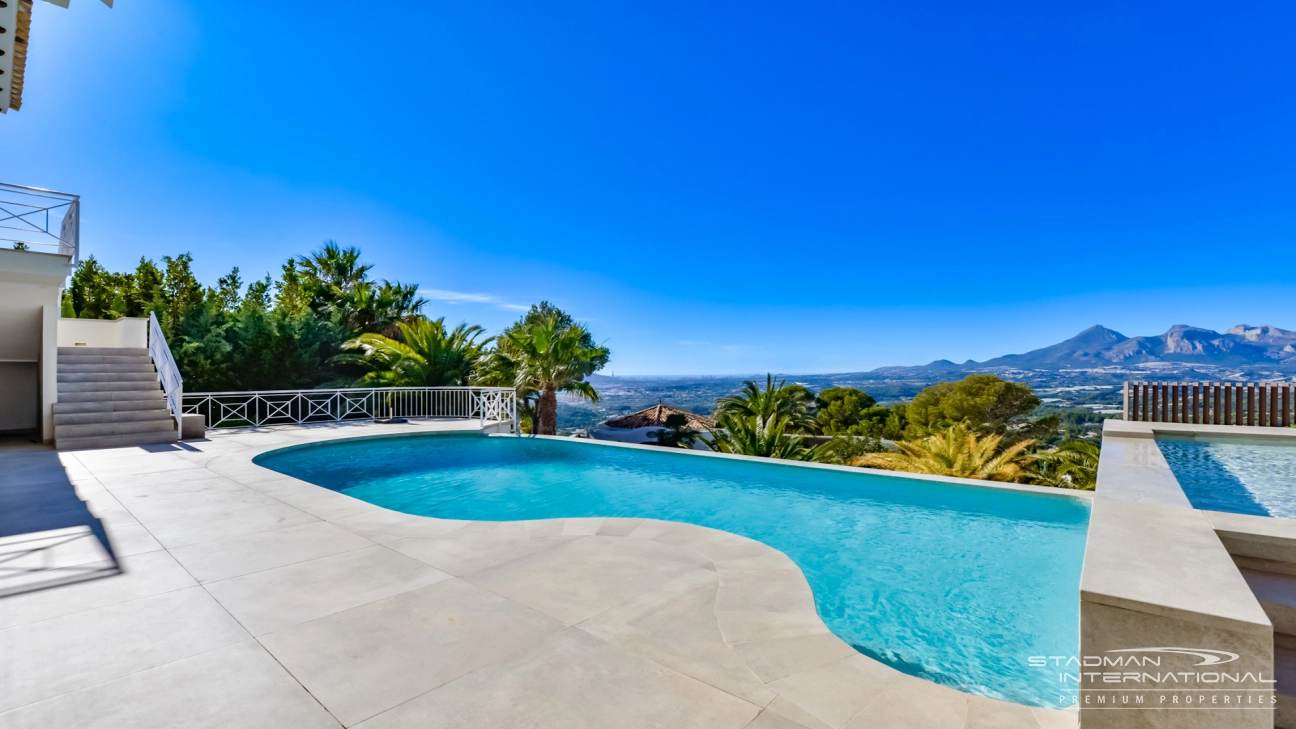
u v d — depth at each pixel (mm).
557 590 3260
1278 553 2168
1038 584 4328
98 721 1935
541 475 8773
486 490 7828
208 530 4539
